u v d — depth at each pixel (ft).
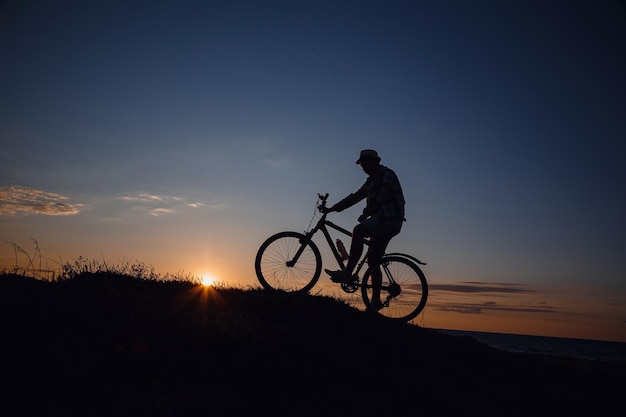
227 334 20.77
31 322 19.13
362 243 25.68
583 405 24.44
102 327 19.97
